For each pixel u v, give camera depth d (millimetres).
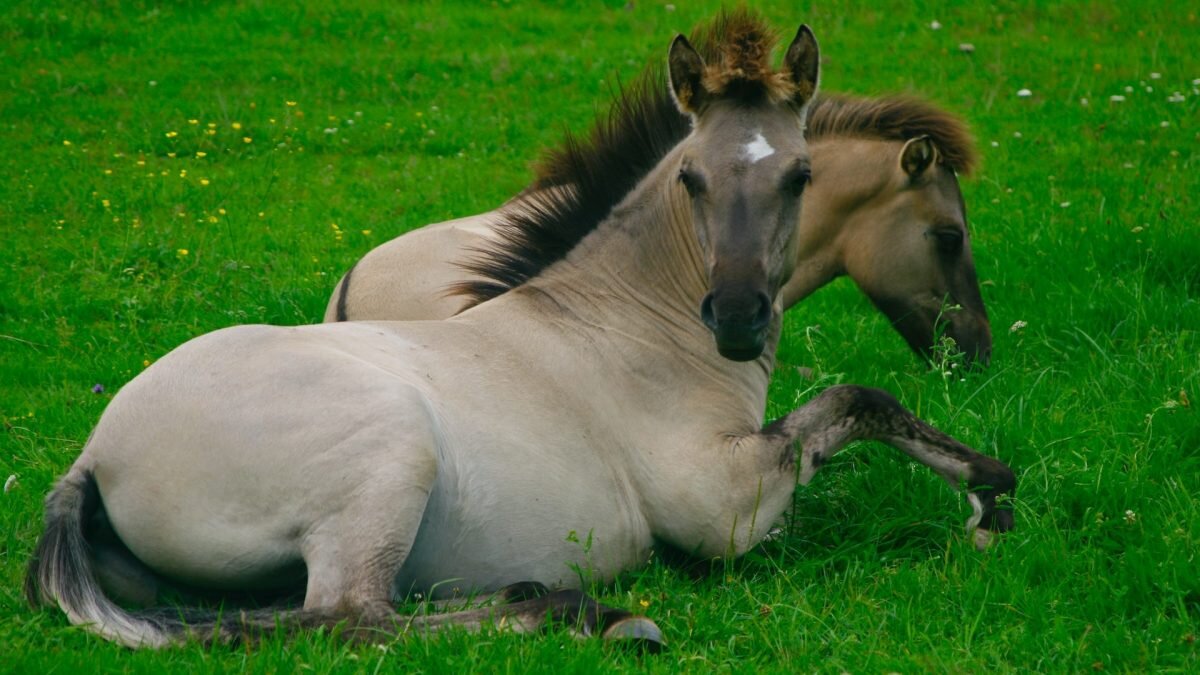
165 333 14977
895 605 8203
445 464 7945
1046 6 32938
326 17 32281
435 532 7996
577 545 8469
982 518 9117
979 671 7324
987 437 10625
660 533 8930
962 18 32344
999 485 9125
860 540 9516
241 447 7648
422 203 20766
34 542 9055
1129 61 28391
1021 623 7984
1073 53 29250
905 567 8789
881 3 33500
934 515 9492
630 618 7387
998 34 31266
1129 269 15844
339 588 7402
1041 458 10172
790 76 8836
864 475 9992
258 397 7762
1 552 8984
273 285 16422
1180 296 14727
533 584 7973
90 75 27656
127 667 6957
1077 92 26500
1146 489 9648
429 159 23531
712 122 8711
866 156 13516
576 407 8766
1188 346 13039
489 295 9719
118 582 8062
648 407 9031
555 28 32250
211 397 7793
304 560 7656
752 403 9508
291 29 31609
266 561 7703
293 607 7895
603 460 8711
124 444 7805
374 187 21688
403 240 12359
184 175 21500
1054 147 22625
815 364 14023
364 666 6895
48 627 7566
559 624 7414
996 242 17516
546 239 9664
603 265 9461
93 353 14305
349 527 7480
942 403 11945
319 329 8516
